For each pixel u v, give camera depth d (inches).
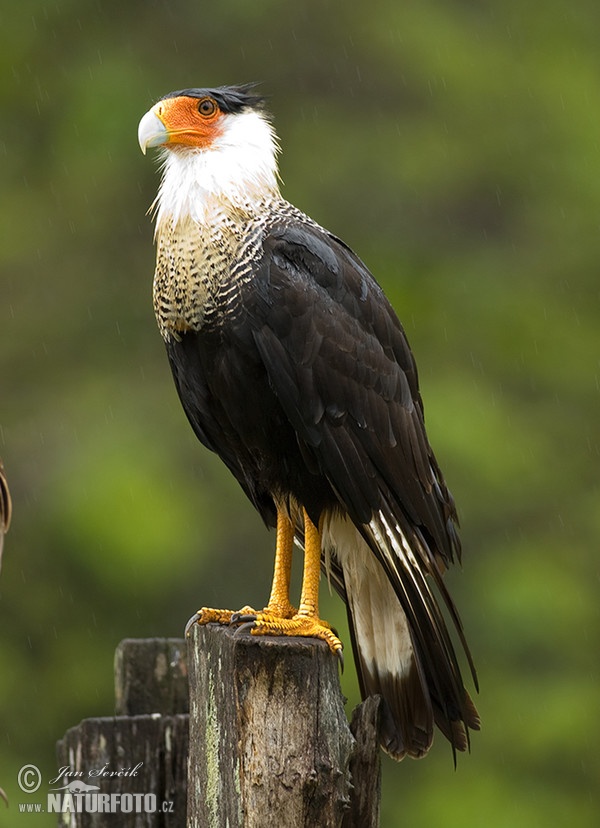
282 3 700.0
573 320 671.8
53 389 639.8
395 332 277.4
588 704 574.2
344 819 227.9
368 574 271.3
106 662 591.8
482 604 591.2
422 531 273.6
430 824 553.9
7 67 687.1
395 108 690.8
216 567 593.3
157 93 677.9
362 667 265.4
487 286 662.5
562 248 684.1
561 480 625.6
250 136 276.2
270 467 274.1
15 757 580.1
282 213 274.1
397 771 573.0
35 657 594.9
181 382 278.7
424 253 663.1
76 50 700.0
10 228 667.4
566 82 711.1
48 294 657.6
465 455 596.1
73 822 254.8
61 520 585.6
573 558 608.7
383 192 668.7
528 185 687.7
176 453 608.4
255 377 264.8
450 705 255.8
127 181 668.7
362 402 266.4
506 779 566.3
